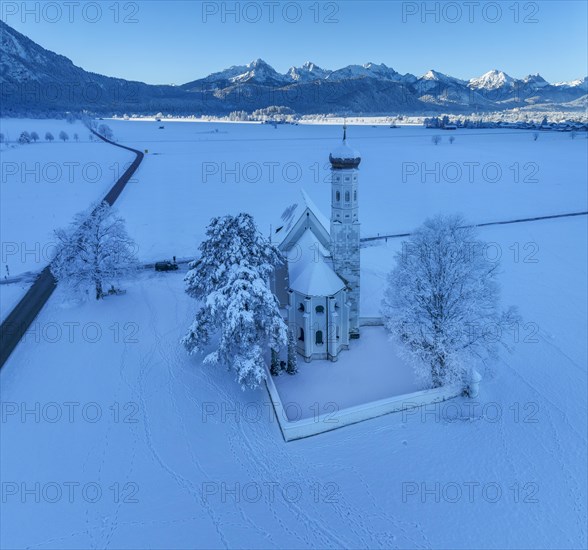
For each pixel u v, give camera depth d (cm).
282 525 2827
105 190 12488
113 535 2759
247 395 3972
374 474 3198
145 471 3203
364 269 6788
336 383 4091
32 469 3198
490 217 9775
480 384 4144
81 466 3234
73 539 2738
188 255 7562
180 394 3950
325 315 4312
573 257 7231
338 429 3603
